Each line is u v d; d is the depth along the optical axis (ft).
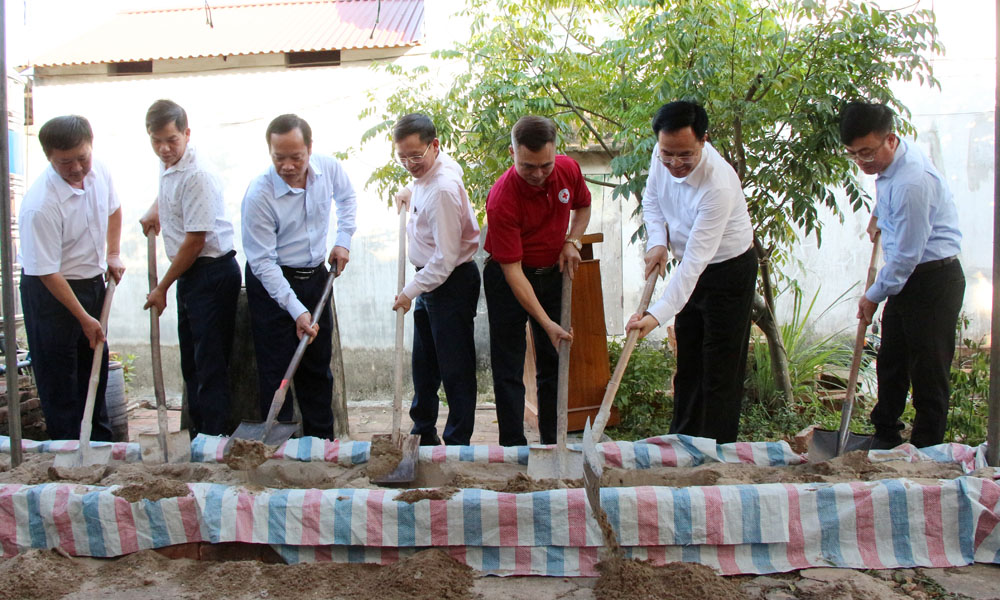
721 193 11.64
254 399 16.10
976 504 9.61
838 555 9.66
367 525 9.76
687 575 9.05
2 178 11.38
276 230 13.79
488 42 18.62
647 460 12.00
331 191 14.37
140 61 25.76
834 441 12.06
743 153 17.20
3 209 11.43
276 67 25.07
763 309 18.26
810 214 16.78
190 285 13.70
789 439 12.78
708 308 12.62
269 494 10.01
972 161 24.17
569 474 11.49
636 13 18.17
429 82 20.75
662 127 11.19
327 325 14.39
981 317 24.29
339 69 24.76
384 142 24.48
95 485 10.58
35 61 25.44
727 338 12.60
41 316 13.57
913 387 12.66
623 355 11.23
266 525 9.84
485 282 13.47
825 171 16.37
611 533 9.39
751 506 9.64
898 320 12.86
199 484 10.23
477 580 9.49
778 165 17.26
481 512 9.69
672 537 9.59
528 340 18.48
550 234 12.83
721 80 16.75
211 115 25.13
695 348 13.50
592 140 23.89
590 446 9.37
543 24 19.67
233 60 25.17
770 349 18.75
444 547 9.77
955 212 12.30
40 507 9.93
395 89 22.49
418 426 14.52
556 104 18.21
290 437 13.29
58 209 13.19
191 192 12.91
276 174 13.44
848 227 24.31
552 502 9.64
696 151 11.32
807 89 15.93
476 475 11.69
